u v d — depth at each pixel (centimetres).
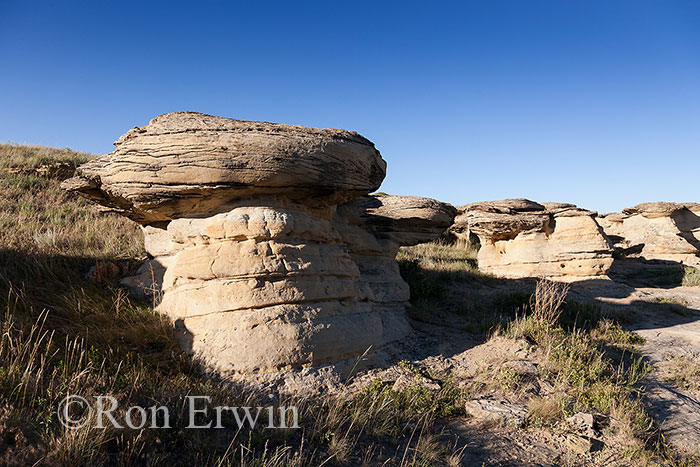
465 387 668
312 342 638
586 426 564
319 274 706
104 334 625
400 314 973
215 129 621
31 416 417
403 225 1141
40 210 1279
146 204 674
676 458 520
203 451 428
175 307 698
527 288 1528
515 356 780
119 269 855
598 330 1023
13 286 677
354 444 487
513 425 564
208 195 662
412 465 449
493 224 1786
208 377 590
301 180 665
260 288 645
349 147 714
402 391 610
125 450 404
